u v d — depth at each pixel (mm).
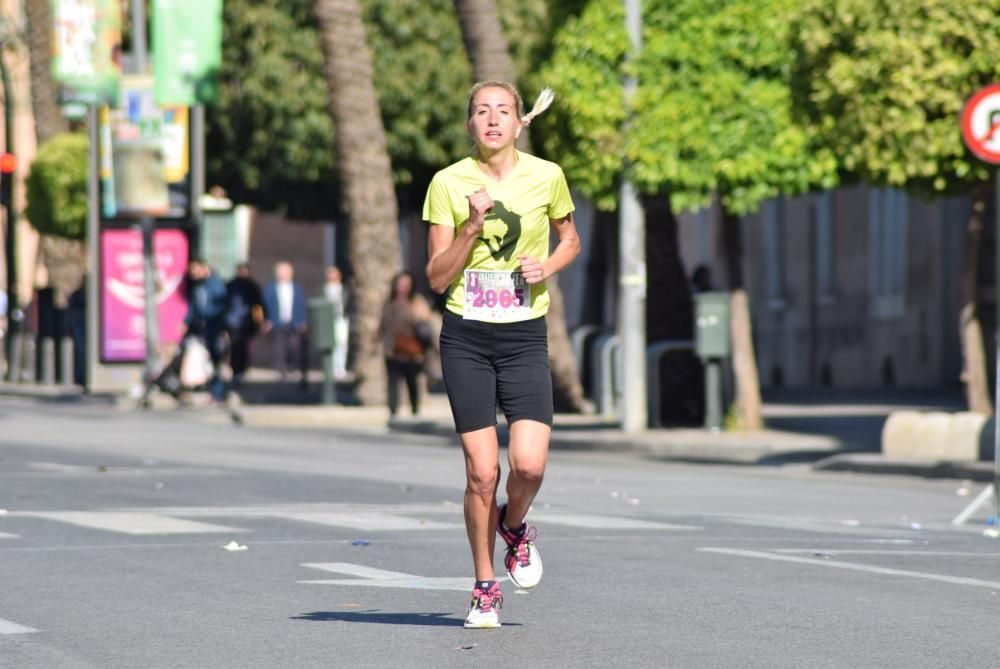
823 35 48500
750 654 18156
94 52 78375
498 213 19078
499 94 19156
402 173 93562
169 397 78438
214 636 19297
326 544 27766
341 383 96562
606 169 54844
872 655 18125
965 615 20828
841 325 88875
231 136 92312
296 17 91062
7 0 134500
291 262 137625
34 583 23312
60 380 92438
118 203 77750
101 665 17641
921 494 40375
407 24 91312
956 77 46562
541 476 19297
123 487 38188
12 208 99188
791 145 51938
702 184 52969
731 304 55688
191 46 75125
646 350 58781
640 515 33500
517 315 19156
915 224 81125
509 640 19000
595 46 54062
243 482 39750
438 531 29734
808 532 30844
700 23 52906
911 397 73500
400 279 64250
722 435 53875
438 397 75750
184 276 82562
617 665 17547
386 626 19953
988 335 76188
